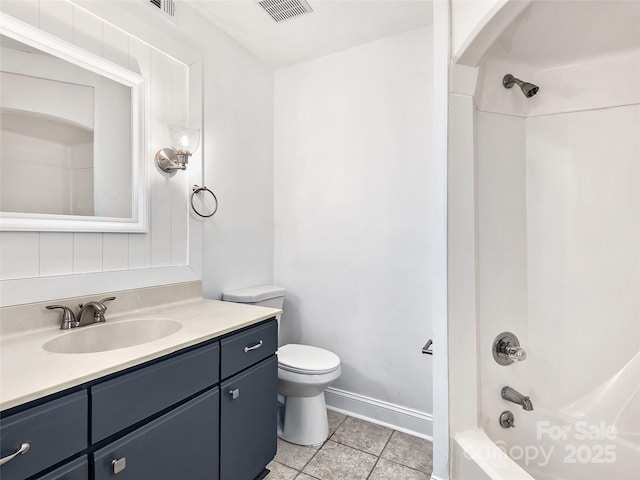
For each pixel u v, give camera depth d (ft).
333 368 5.96
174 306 5.48
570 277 4.90
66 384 2.64
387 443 6.25
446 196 4.41
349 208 7.34
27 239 3.90
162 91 5.45
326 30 6.70
